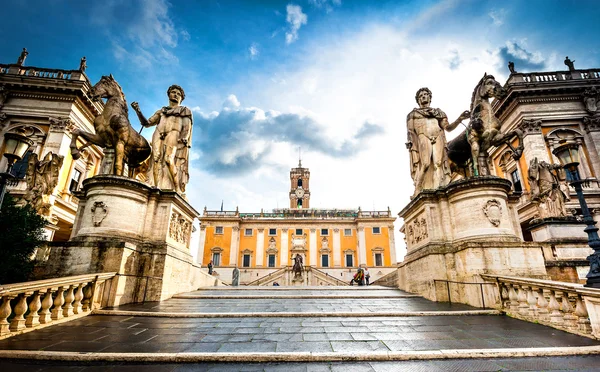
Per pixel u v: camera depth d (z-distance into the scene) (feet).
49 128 67.41
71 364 11.30
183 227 34.73
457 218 29.84
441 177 34.40
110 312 20.47
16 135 17.06
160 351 12.42
